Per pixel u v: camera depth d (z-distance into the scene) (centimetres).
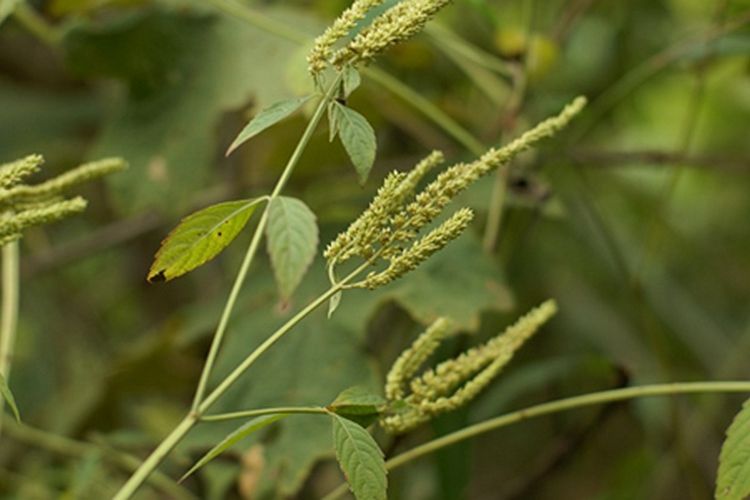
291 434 113
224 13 133
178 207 129
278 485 112
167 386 146
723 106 212
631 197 207
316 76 89
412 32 88
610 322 189
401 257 88
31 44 187
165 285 193
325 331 118
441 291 116
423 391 96
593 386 173
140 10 133
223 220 90
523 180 126
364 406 91
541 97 136
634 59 186
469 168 89
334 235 123
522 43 128
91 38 133
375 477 89
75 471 122
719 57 137
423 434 146
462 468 116
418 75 164
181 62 132
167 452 91
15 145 188
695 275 222
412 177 89
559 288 189
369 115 147
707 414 169
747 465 94
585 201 142
